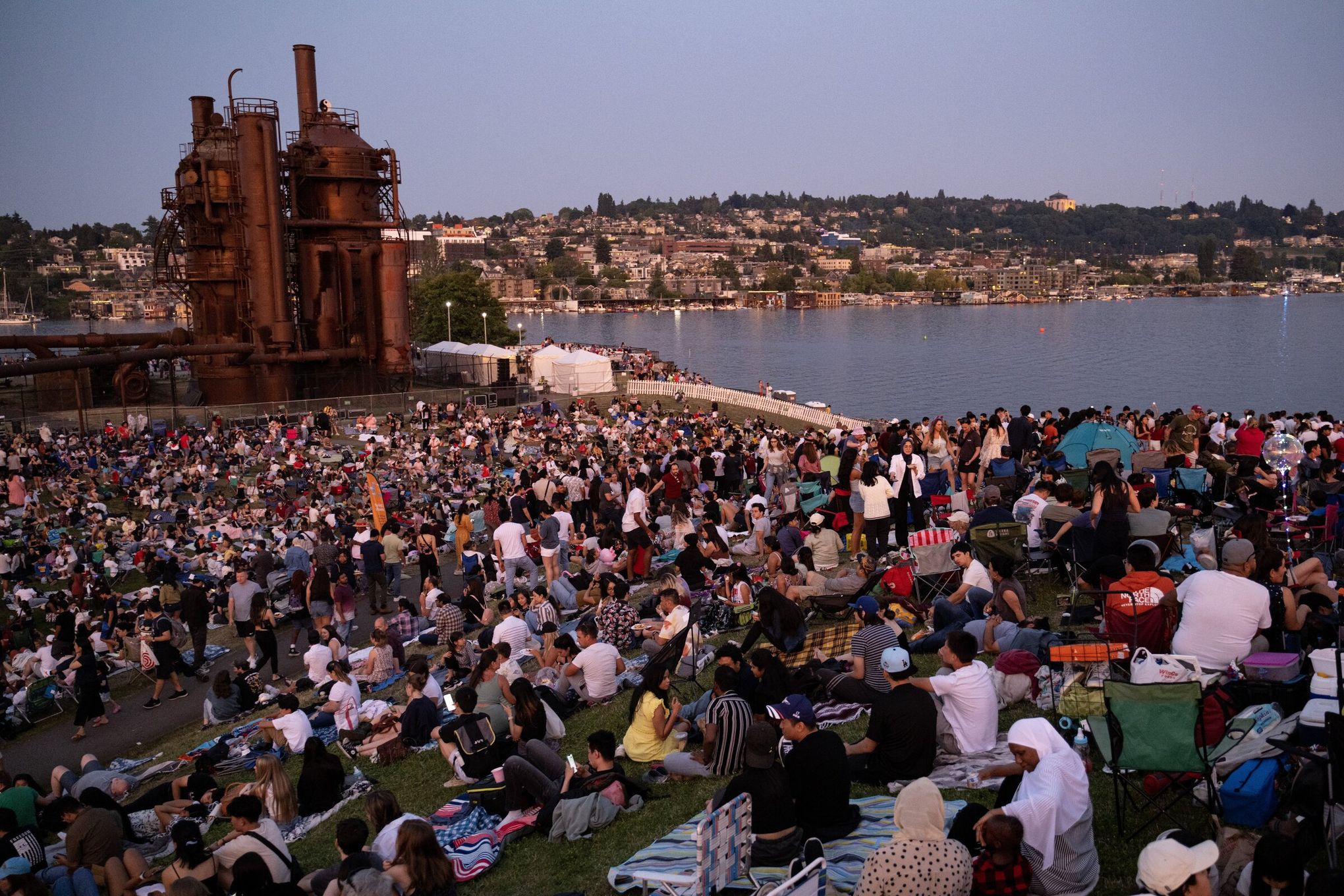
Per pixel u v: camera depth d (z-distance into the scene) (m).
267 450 47.56
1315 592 11.70
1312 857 7.70
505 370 72.56
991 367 158.50
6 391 62.19
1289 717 9.09
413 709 14.93
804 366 163.50
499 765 12.43
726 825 8.05
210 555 29.77
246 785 13.75
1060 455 23.08
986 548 16.17
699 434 47.91
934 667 13.16
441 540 26.44
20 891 9.70
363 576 26.98
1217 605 10.27
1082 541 14.62
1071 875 7.62
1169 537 14.71
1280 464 17.61
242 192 65.00
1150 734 8.31
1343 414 104.69
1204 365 154.75
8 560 28.95
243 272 65.69
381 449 47.75
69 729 20.17
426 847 8.59
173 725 19.95
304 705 18.44
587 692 14.80
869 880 7.04
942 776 9.81
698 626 15.72
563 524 25.00
